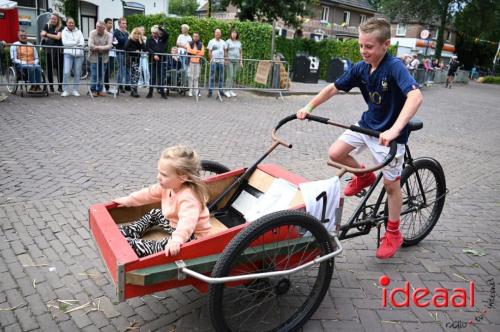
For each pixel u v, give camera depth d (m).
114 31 11.08
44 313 2.70
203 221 2.68
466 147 8.48
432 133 9.79
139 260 2.15
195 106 10.39
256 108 11.04
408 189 3.69
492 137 9.84
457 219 4.62
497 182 6.11
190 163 2.58
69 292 2.92
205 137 7.37
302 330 2.70
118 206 2.87
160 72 10.92
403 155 3.17
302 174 5.84
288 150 6.98
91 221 2.72
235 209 3.25
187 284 2.38
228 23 14.93
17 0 18.58
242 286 2.63
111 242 2.31
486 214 4.81
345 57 23.72
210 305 2.27
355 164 3.45
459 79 32.97
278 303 2.93
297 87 16.34
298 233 2.59
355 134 3.27
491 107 16.66
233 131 8.02
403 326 2.80
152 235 2.86
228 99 12.08
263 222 2.32
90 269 3.19
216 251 2.42
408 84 2.74
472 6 39.59
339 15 41.31
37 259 3.27
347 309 2.94
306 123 9.46
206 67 11.54
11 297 2.82
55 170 5.17
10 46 9.57
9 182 4.69
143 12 23.38
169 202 2.70
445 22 38.16
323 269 2.68
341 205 2.83
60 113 8.25
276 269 2.62
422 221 4.08
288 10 21.84
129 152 6.12
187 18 15.13
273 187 3.12
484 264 3.66
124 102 10.05
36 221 3.86
